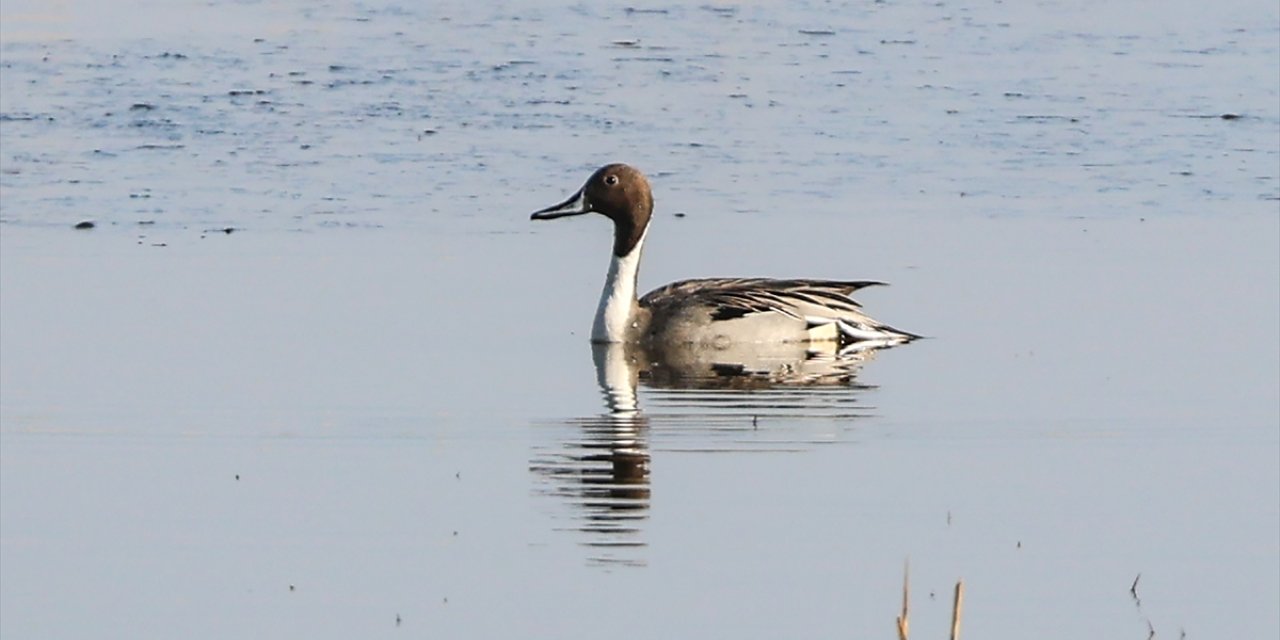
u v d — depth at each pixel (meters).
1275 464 13.13
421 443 13.59
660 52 30.83
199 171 22.67
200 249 19.23
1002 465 13.16
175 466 13.00
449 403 14.62
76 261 18.67
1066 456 13.34
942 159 23.72
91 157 23.25
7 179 22.06
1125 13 35.00
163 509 12.14
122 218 20.42
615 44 31.53
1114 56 30.77
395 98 27.09
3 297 17.41
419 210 21.08
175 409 14.30
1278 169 23.20
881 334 17.12
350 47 30.92
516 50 30.84
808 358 16.73
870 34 32.72
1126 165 23.42
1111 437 13.77
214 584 10.94
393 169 22.95
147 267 18.52
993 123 25.81
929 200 21.61
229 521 11.91
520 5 35.34
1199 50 31.25
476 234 20.16
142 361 15.55
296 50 30.59
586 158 23.67
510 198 21.69
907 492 12.56
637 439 13.77
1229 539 11.73
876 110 26.61
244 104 26.48
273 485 12.62
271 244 19.50
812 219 20.73
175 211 20.77
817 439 13.78
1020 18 34.50
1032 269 18.77
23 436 13.60
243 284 18.06
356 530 11.80
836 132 25.23
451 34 32.25
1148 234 20.06
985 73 29.33
